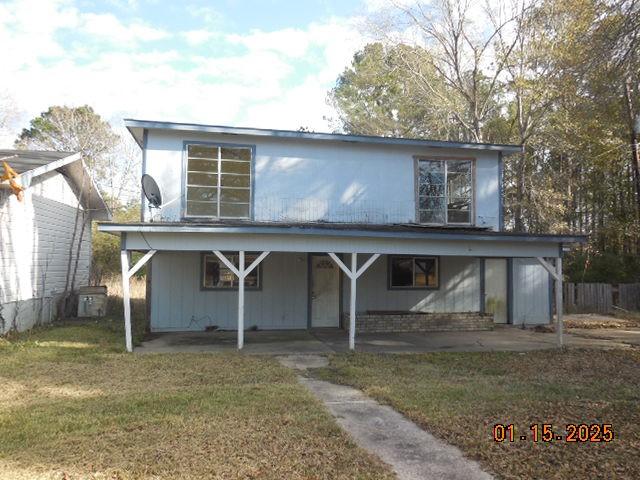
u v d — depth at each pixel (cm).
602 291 2072
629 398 717
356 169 1465
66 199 1658
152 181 1255
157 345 1155
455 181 1530
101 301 1628
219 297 1427
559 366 955
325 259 1503
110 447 500
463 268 1591
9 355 968
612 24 1002
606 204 2594
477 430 568
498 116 2617
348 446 516
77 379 792
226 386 754
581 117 1500
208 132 1364
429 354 1068
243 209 1387
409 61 2478
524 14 2164
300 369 912
